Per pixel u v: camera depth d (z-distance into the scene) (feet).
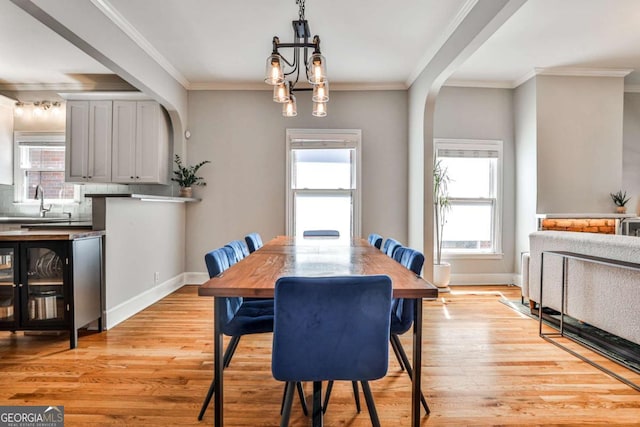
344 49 11.42
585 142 13.61
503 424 5.35
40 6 6.97
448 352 7.95
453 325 9.73
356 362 3.89
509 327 9.59
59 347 8.18
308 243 8.99
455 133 14.70
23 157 15.17
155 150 13.56
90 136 13.58
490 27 8.14
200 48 11.40
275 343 3.83
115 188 15.01
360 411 5.70
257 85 14.61
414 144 13.70
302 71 13.08
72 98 13.55
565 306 9.00
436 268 13.48
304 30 8.16
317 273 5.06
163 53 11.78
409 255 5.99
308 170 14.93
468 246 15.12
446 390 6.33
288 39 10.69
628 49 11.71
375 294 3.80
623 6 9.12
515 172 14.83
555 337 8.88
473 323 9.89
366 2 8.80
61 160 15.20
